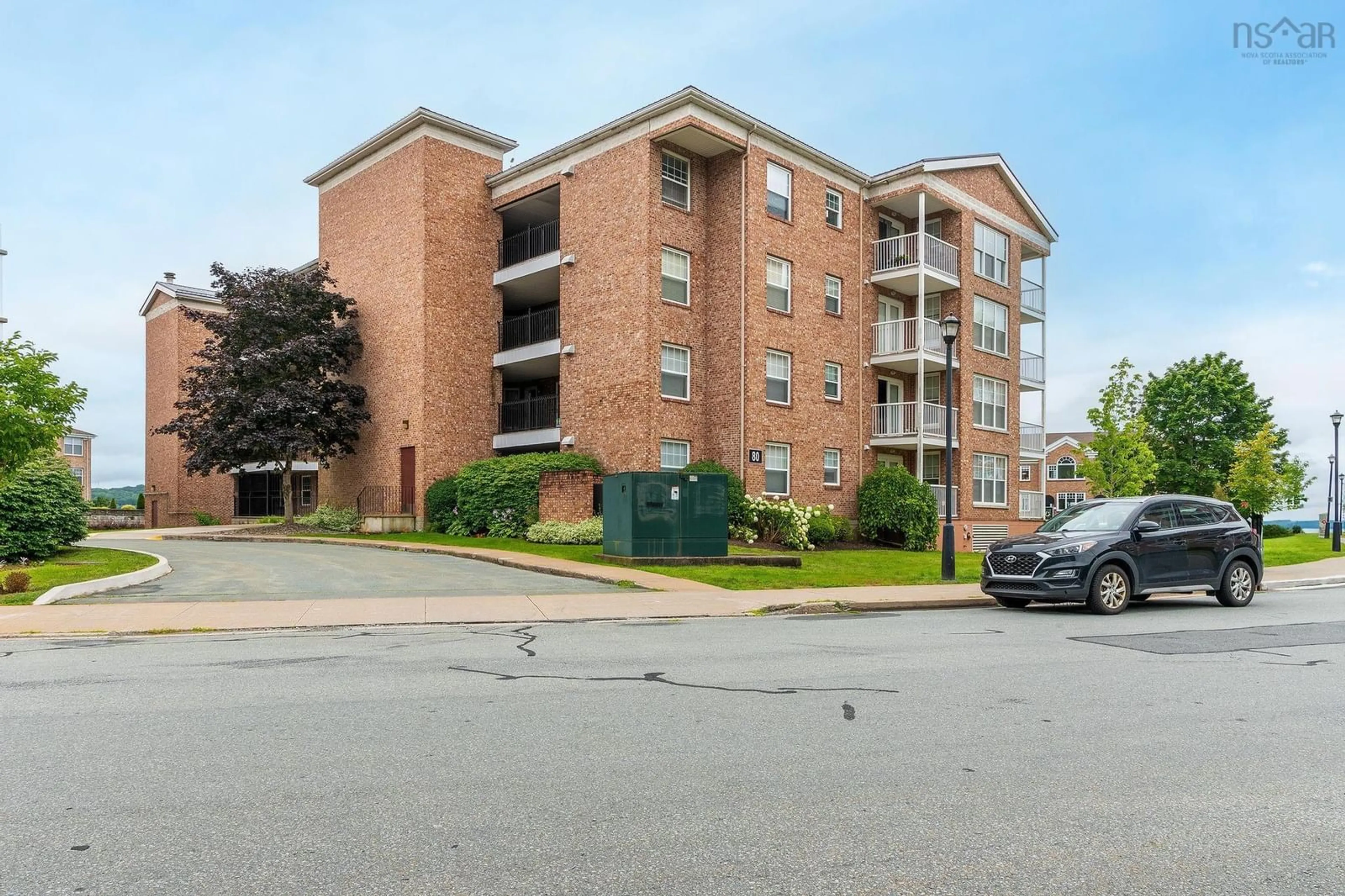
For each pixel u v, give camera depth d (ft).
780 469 84.64
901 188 93.40
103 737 18.48
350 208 101.60
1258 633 35.17
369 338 97.60
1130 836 13.42
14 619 35.96
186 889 11.35
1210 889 11.66
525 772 16.17
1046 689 23.76
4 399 54.60
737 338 81.71
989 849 12.85
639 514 58.18
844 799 14.89
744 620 39.24
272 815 13.93
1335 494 102.68
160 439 134.82
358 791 15.10
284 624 35.60
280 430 90.74
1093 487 99.91
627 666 26.84
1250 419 155.02
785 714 20.71
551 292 98.27
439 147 92.17
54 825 13.53
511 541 75.46
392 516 87.45
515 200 93.30
